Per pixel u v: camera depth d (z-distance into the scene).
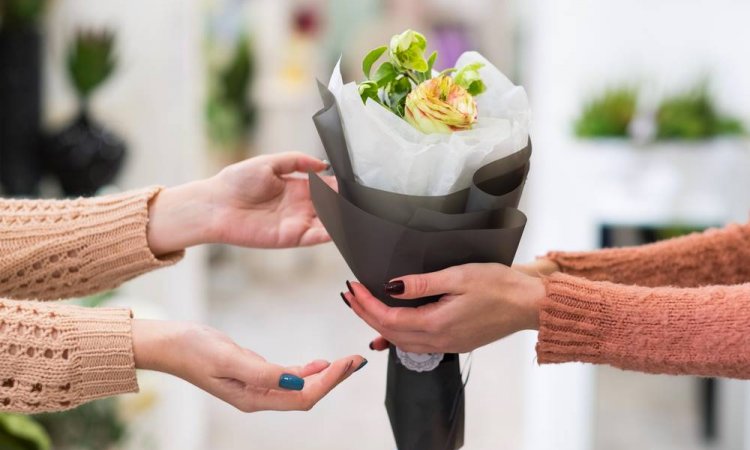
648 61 3.08
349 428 3.33
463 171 0.96
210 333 1.05
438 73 1.08
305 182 1.38
